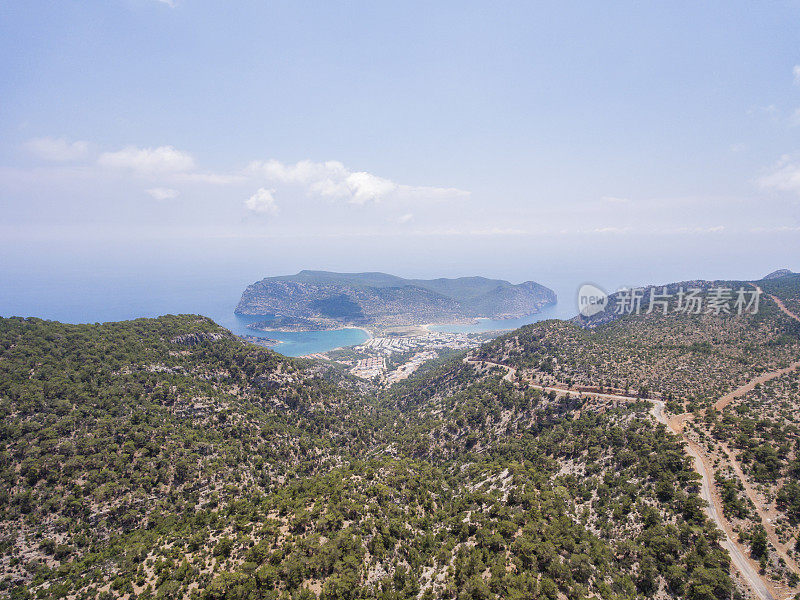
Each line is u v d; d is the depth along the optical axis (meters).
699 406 143.50
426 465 164.12
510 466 136.00
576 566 81.81
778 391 144.62
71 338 175.50
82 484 112.19
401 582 90.00
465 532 102.25
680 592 77.19
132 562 93.81
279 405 198.12
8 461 109.00
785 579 76.81
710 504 97.00
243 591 80.81
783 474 99.62
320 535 100.44
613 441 135.75
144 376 163.75
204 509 121.12
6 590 87.69
